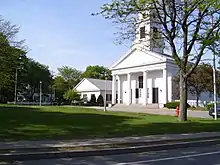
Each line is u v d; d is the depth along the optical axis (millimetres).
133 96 60781
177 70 54875
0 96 76562
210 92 53938
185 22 23062
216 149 13641
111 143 13312
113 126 19656
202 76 49781
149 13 23828
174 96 53531
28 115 23609
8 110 28250
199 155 11719
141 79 60062
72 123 20156
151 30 25844
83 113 28469
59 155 10938
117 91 64250
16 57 27906
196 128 20359
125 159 10742
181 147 14156
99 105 67250
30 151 11109
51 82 99125
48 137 14602
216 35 21484
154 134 17172
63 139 14234
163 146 13500
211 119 28766
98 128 18406
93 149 11820
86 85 78938
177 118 26984
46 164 9672
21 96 93688
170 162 10109
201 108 47688
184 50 23781
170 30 23594
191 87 52219
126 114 31531
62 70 106188
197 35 22578
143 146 12977
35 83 93938
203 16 22141
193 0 21734
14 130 16250
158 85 56406
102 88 75562
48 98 102250
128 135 16328
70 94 74062
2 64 26391
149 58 56531
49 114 25359
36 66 94875
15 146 11891
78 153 11289
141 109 48344
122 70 61438
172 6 22891
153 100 56969
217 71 50125
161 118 26984
